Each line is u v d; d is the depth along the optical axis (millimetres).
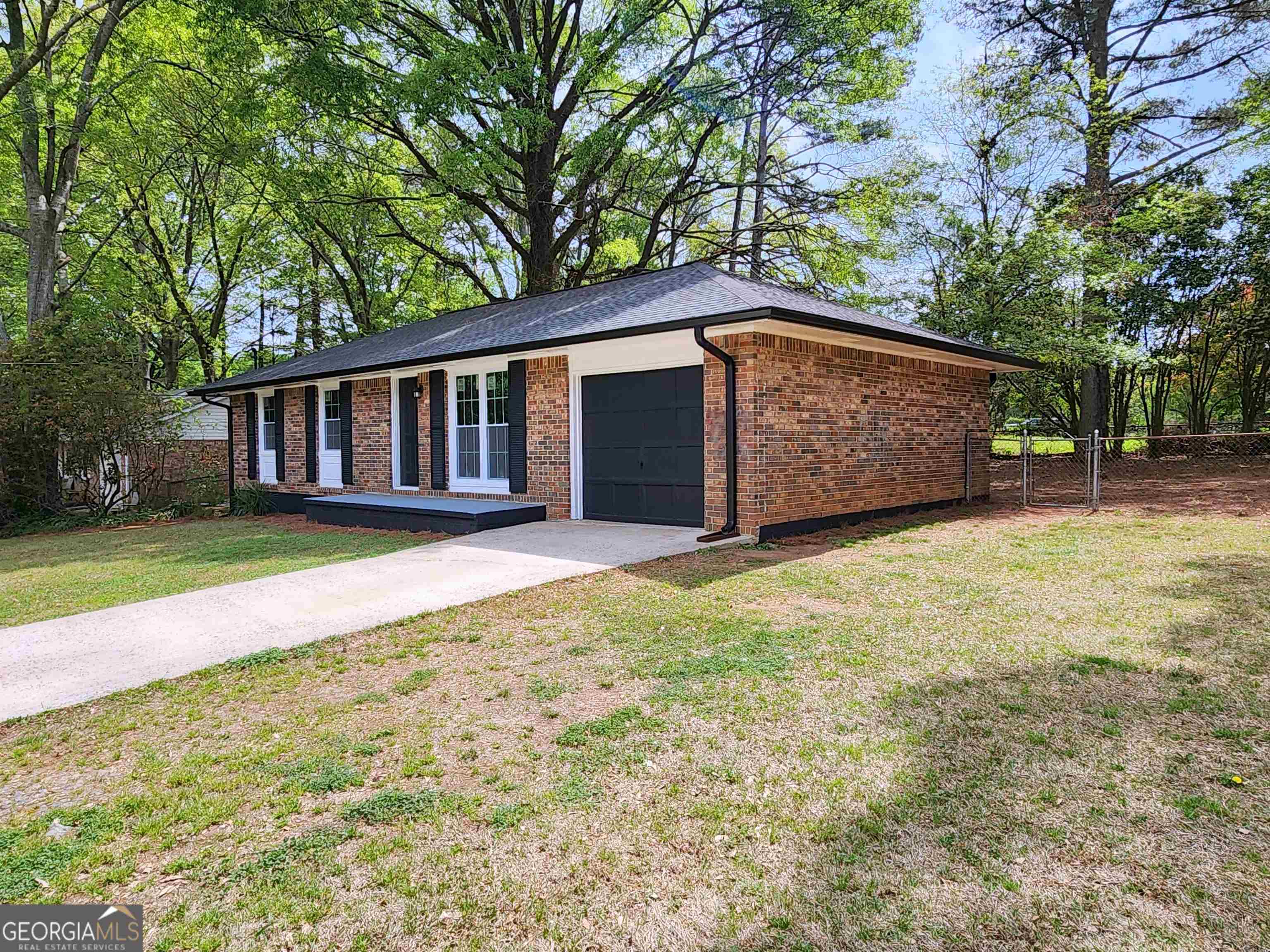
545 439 10305
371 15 14148
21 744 3307
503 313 12891
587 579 6250
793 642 4375
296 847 2408
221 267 24203
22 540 11484
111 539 11016
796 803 2574
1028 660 3934
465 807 2625
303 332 28000
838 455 9203
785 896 2086
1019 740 2996
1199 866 2150
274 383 13961
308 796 2758
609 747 3057
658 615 5062
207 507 15570
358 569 7016
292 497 14758
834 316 8609
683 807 2576
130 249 22484
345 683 3977
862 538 8273
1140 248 17297
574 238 20984
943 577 6055
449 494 11734
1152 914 1954
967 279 16953
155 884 2244
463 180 15422
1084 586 5578
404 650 4500
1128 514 9867
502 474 11102
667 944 1917
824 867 2213
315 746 3182
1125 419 20703
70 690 3934
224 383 16031
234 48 13281
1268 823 2354
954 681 3670
